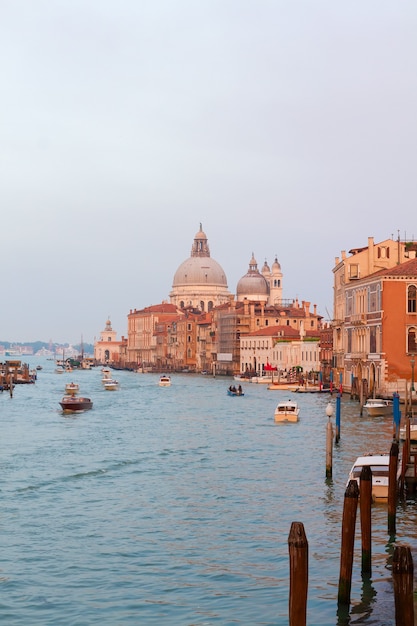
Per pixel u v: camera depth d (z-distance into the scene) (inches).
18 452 2522.1
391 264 4724.4
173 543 1430.9
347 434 2819.9
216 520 1582.2
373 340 4097.0
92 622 1090.1
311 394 5374.0
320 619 1067.9
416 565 1232.2
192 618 1098.1
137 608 1135.6
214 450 2544.3
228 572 1275.8
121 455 2443.4
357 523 1533.0
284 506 1686.8
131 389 6830.7
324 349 6333.7
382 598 1133.1
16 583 1232.8
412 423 2591.0
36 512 1659.7
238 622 1080.8
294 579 845.2
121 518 1606.8
